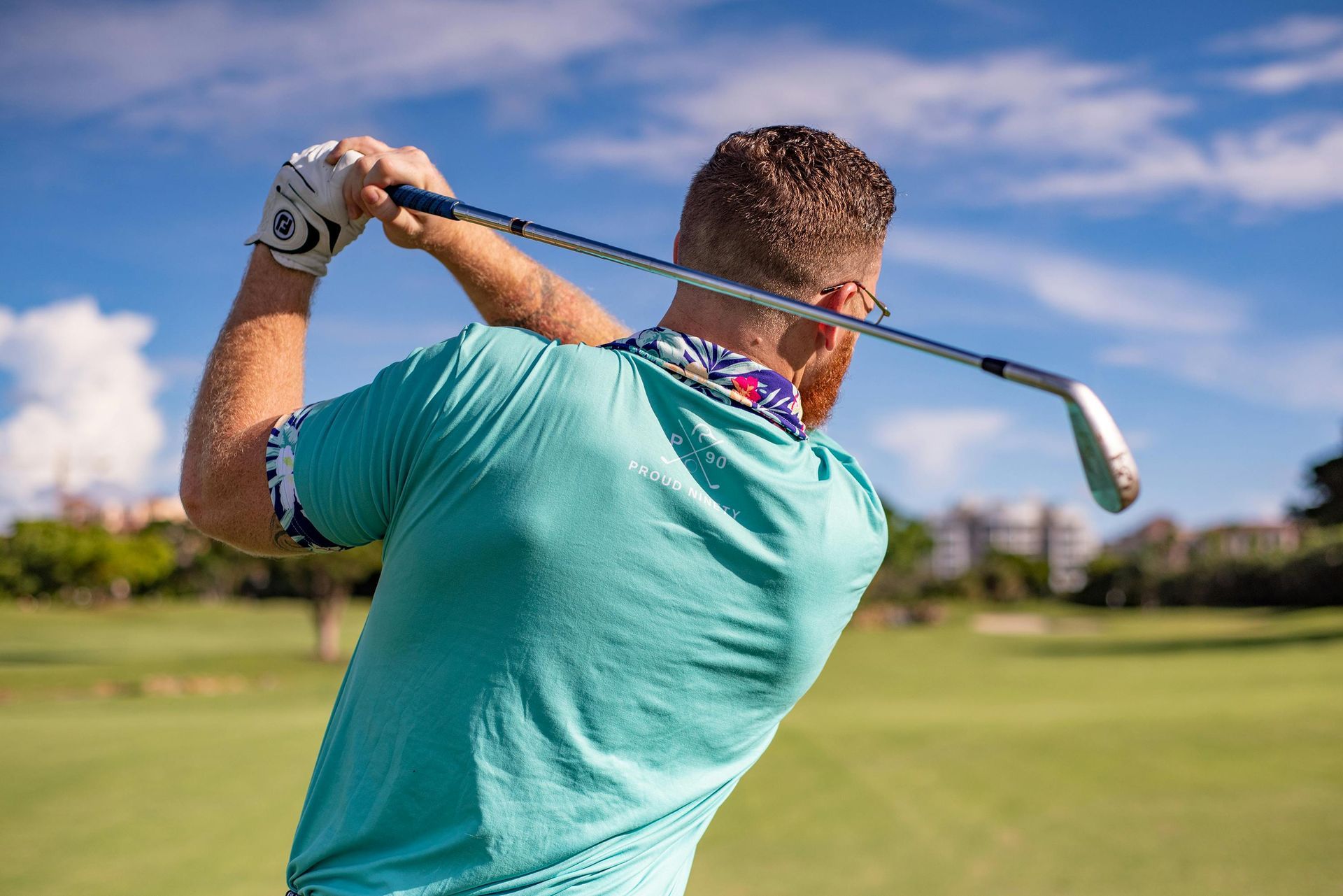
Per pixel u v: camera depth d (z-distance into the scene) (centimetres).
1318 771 958
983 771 1023
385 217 126
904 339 108
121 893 613
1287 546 6262
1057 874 661
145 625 5122
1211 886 625
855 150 130
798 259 123
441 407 107
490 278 147
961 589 8525
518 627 108
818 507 122
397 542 109
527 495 106
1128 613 6475
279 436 114
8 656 3466
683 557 112
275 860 698
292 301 123
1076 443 101
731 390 117
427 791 110
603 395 110
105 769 1045
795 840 766
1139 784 934
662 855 121
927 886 645
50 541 6388
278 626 5078
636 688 113
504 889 111
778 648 121
